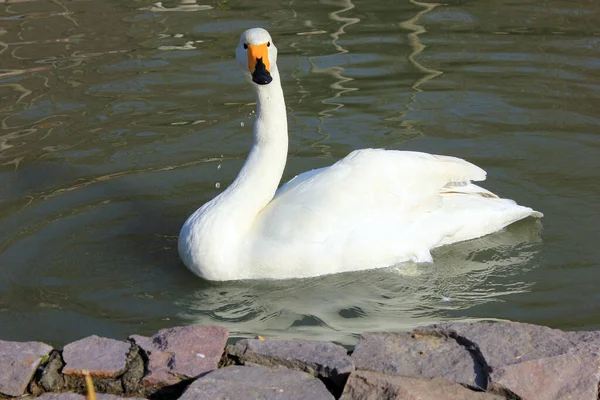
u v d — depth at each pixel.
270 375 5.79
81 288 7.82
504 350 5.87
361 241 7.92
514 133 10.69
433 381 5.63
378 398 5.48
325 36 13.74
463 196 8.56
